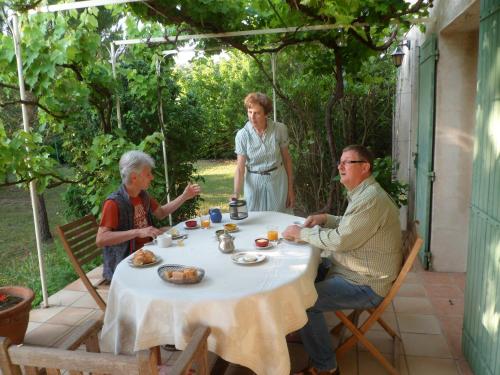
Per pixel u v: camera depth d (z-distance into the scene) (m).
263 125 3.53
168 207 3.08
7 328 2.61
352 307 2.26
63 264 4.49
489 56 2.09
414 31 4.67
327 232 2.27
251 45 4.64
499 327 1.98
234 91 7.92
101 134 4.35
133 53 4.55
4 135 3.17
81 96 3.75
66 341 1.46
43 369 1.45
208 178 10.48
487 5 2.11
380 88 5.99
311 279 2.03
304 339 2.23
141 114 5.01
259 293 1.74
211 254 2.25
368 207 2.18
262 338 1.75
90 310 3.35
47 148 3.51
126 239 2.48
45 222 6.06
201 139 5.91
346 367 2.49
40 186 3.34
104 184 4.05
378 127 6.25
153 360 1.10
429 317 3.06
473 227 2.37
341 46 4.32
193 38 4.16
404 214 5.59
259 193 3.64
